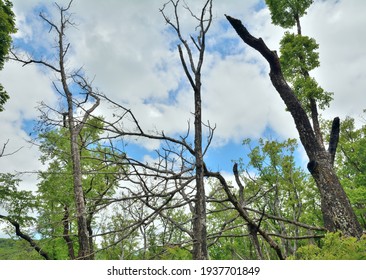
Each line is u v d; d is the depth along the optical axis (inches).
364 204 836.6
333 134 338.6
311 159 298.7
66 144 545.6
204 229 189.3
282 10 705.6
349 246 152.7
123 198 198.2
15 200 555.2
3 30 622.2
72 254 534.9
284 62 707.4
